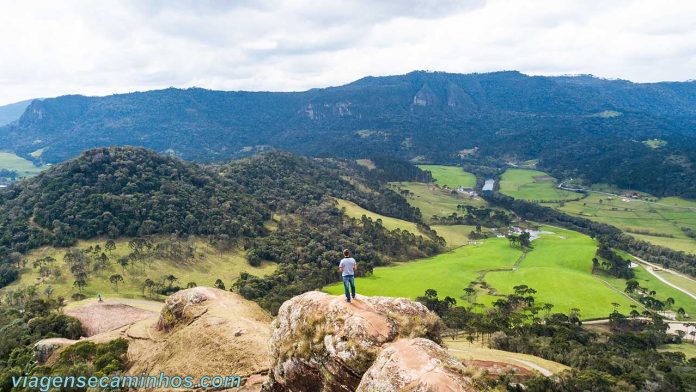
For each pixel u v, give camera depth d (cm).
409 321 2144
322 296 2428
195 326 4925
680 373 7638
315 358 2141
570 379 5962
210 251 14812
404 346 1825
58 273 11962
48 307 9131
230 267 14138
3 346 6988
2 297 10881
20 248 13212
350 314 2170
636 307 12269
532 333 9294
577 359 7488
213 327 4747
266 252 15175
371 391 1695
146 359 4950
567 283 13638
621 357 8388
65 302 10450
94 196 15250
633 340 9612
